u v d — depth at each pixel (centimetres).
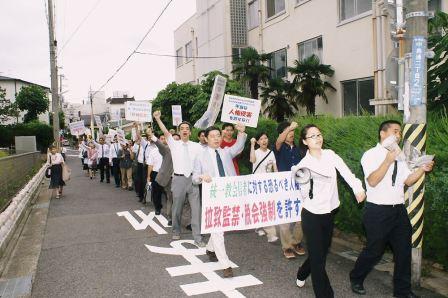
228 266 510
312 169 402
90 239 725
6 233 699
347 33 1529
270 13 2042
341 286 472
